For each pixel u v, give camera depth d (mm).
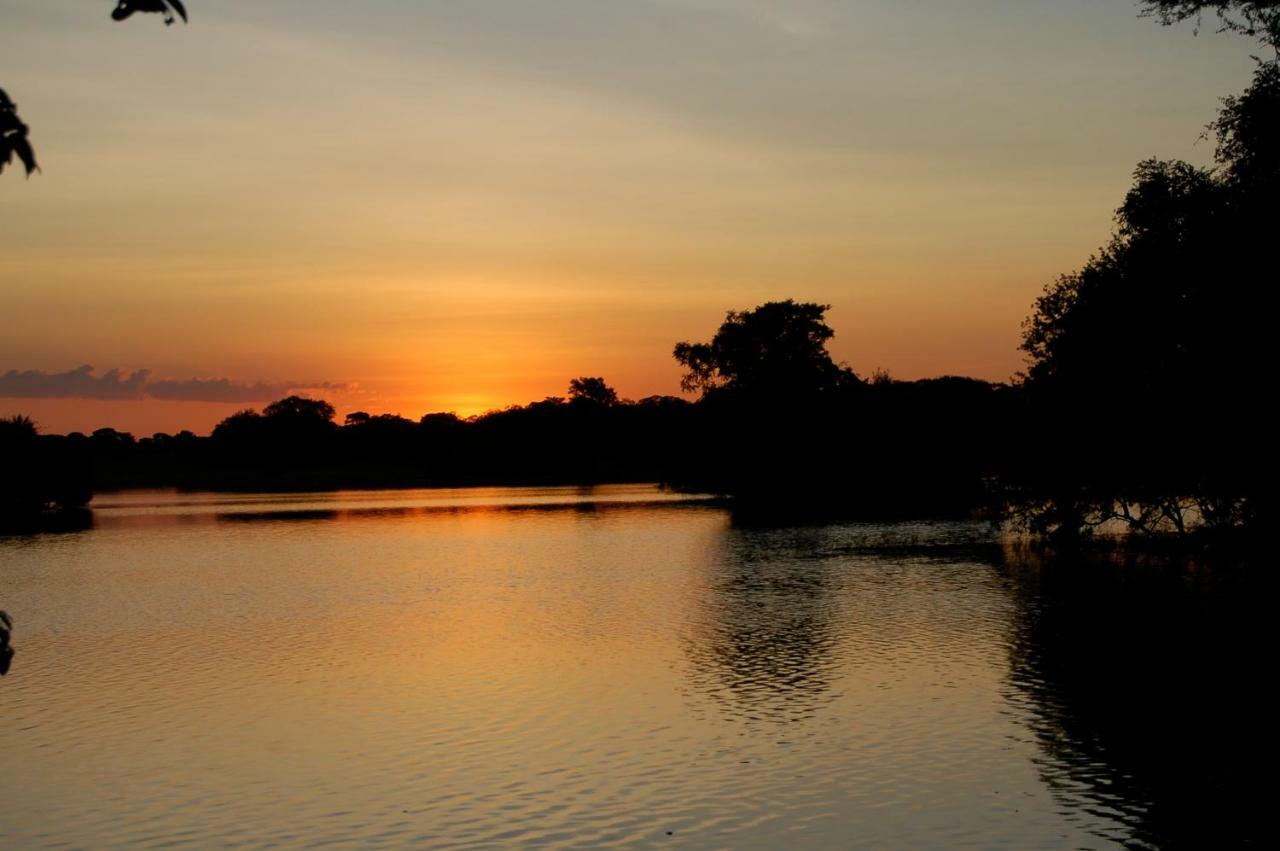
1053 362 58250
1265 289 44188
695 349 133250
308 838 18797
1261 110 43000
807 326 129125
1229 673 29266
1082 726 24453
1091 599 42406
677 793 20656
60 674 32219
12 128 6102
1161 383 50812
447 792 20984
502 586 51156
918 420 117312
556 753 23312
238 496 164000
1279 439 44812
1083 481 58375
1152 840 18047
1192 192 47812
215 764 23016
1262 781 20719
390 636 37969
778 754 22891
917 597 44094
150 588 52438
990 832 18484
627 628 38531
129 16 6246
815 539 72125
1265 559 46469
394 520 100000
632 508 112500
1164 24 41188
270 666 33062
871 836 18391
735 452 129125
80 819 19891
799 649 33750
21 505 116125
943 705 26438
